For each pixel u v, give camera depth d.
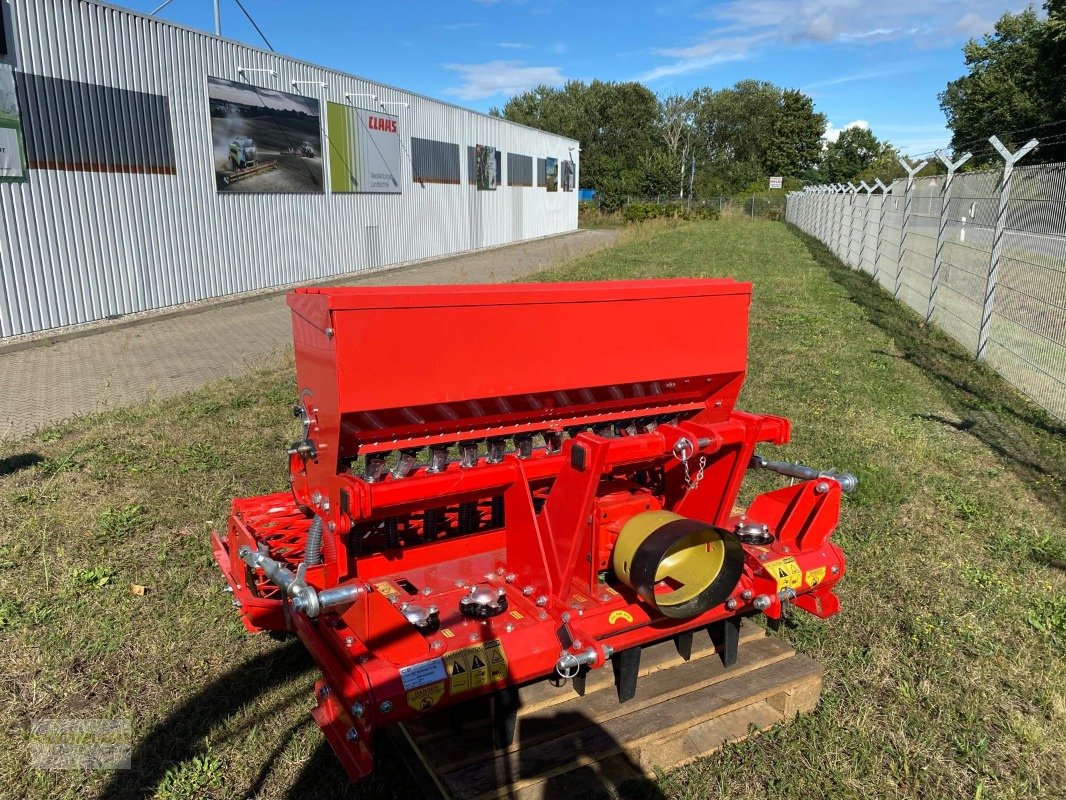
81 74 12.43
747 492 5.98
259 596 3.86
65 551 4.89
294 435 7.17
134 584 4.51
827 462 6.57
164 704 3.53
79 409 8.27
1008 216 9.84
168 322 13.66
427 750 2.82
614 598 3.23
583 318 3.16
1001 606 4.37
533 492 3.82
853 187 22.39
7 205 11.48
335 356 2.68
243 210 16.59
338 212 20.23
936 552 5.02
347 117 20.06
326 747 3.27
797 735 3.30
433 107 25.11
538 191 38.38
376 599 2.67
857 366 10.21
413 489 3.02
